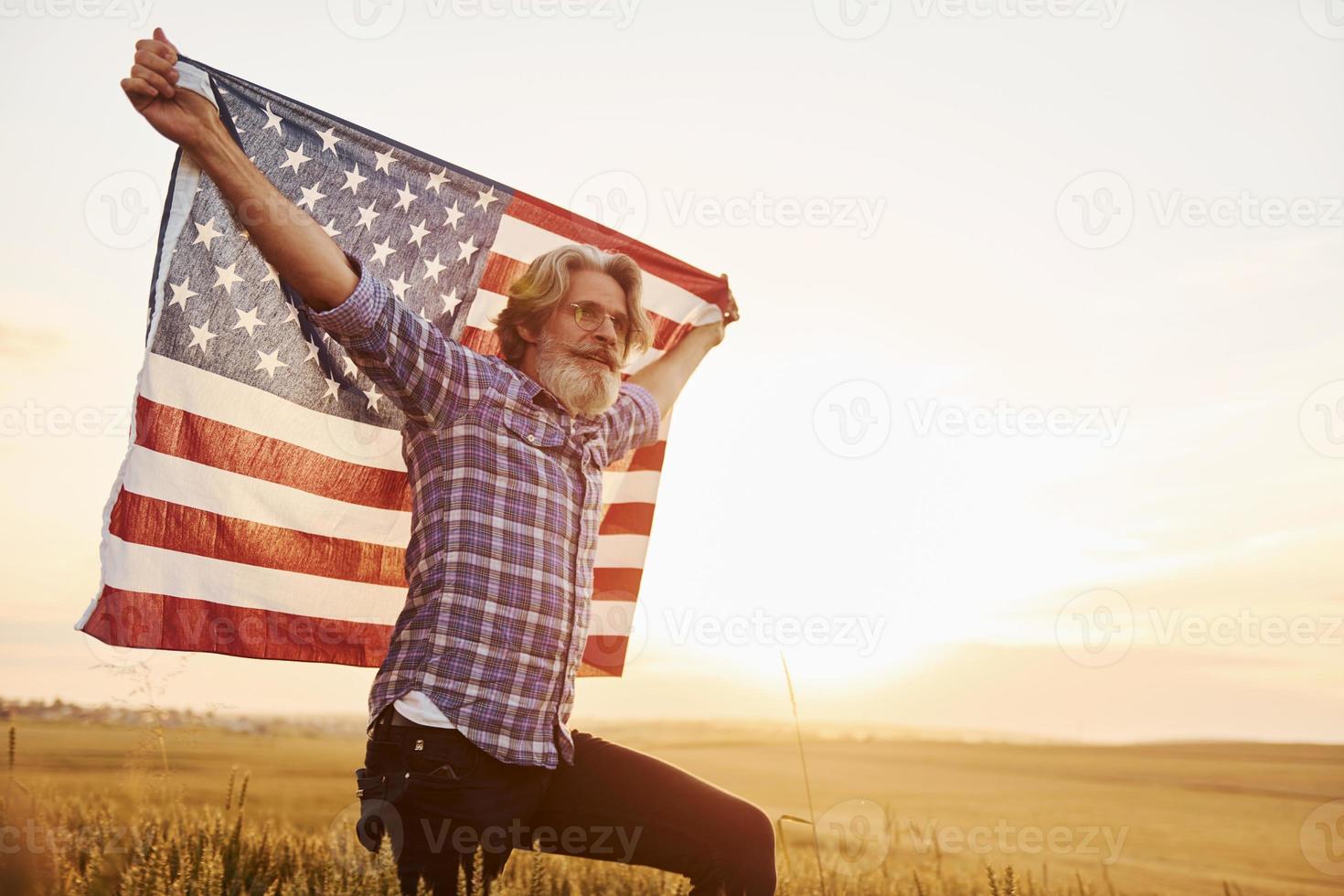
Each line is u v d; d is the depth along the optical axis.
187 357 2.83
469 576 2.38
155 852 2.72
